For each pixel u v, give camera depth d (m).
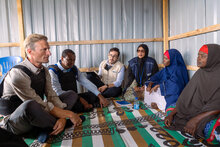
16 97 1.70
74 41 3.83
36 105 1.56
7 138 0.88
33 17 3.77
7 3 3.72
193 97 1.90
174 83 2.43
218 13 2.21
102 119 2.21
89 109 2.56
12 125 1.56
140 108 2.65
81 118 2.12
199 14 2.60
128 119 2.19
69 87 2.76
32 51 1.67
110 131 1.85
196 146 1.53
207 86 1.78
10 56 3.71
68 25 3.81
